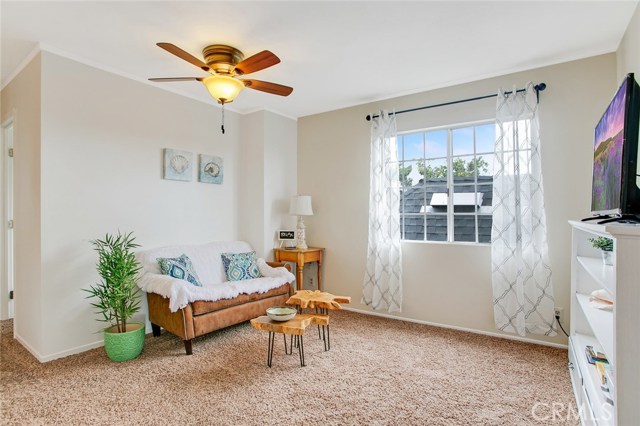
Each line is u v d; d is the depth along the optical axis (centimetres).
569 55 284
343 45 266
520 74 312
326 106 420
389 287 367
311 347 294
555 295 295
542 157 301
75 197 284
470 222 346
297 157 462
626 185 148
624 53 249
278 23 234
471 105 337
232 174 427
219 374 243
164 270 305
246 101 401
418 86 354
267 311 265
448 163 358
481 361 265
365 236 405
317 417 192
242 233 436
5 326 338
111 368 251
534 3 213
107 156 305
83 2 210
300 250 409
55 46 268
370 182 389
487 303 327
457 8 218
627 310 121
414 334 326
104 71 303
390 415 194
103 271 266
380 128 379
